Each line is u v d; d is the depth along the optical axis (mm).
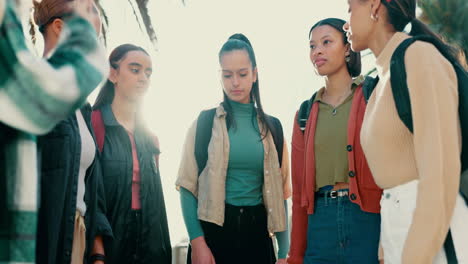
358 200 2365
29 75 933
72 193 2117
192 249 2973
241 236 2938
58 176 2068
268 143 3086
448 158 1383
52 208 2033
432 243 1346
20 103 941
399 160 1565
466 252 1361
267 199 3027
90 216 2438
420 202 1384
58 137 2107
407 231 1507
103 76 1065
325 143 2537
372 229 2365
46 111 968
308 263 2539
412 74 1495
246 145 3027
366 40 1853
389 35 1802
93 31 1104
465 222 1389
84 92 1015
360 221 2389
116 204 2840
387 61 1713
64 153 2096
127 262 2846
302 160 2717
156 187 3070
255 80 3170
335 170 2482
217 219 2906
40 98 950
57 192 2053
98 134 2945
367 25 1819
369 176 2369
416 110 1469
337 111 2568
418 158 1439
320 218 2516
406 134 1556
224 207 2947
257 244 2977
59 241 2061
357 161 2398
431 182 1368
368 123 1686
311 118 2656
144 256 2895
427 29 1706
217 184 2949
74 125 2189
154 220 2982
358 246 2377
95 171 2498
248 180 3016
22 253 1002
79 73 1006
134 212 2914
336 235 2438
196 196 3080
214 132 3059
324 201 2516
